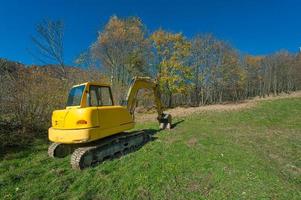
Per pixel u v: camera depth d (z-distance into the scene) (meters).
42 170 6.82
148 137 10.37
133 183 5.63
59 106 13.33
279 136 11.02
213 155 7.52
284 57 60.91
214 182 5.50
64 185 5.68
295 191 4.87
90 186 5.58
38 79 12.94
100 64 25.59
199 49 36.19
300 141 9.84
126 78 27.66
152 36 32.44
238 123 15.88
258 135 11.33
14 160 7.78
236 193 4.86
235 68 38.84
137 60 29.17
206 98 37.91
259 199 4.55
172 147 8.89
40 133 11.77
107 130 7.62
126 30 27.50
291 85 63.75
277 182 5.29
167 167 6.57
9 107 11.23
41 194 5.25
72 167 6.82
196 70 36.16
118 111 8.34
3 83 11.07
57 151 8.19
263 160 6.98
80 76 17.86
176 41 32.59
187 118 19.02
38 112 12.38
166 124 13.69
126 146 8.71
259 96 56.28
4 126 10.80
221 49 36.72
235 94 48.19
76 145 8.21
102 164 7.09
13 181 6.00
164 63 32.09
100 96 8.09
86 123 6.96
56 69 16.23
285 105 23.66
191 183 5.54
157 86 12.95
